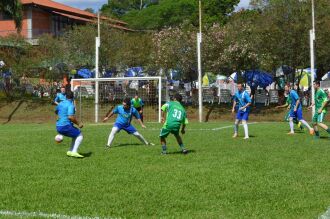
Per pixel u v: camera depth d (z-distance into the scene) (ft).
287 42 131.23
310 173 33.58
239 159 40.09
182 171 34.47
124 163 38.52
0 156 43.01
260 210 23.89
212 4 223.71
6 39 155.33
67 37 157.79
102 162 39.17
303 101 134.00
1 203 25.67
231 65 137.90
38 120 137.08
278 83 146.72
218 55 139.33
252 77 143.33
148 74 154.71
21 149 48.26
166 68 146.30
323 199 26.03
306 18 129.59
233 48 133.69
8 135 65.62
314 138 58.13
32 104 146.82
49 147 50.01
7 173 34.32
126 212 23.81
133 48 156.25
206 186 29.32
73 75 154.10
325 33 128.16
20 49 156.87
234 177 32.07
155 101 130.00
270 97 144.66
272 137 60.13
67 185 30.09
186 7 270.46
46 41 156.76
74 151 42.34
